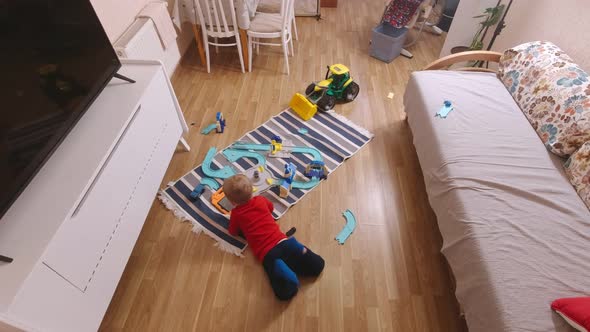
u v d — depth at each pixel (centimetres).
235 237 179
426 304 157
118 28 214
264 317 151
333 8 405
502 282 120
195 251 173
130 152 153
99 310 133
